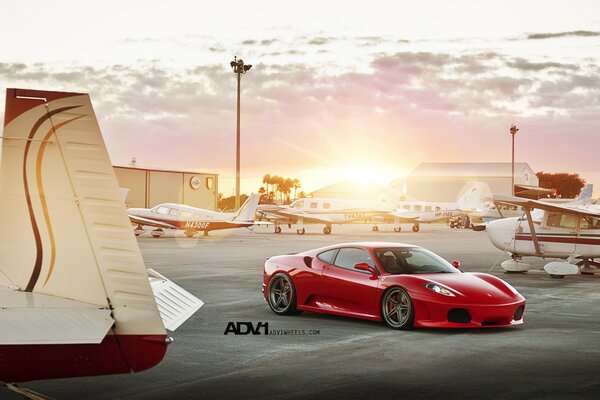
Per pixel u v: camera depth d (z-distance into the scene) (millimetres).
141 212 43031
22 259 4316
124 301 4398
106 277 4359
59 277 4336
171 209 42750
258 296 14609
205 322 11227
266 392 6840
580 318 11977
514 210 57969
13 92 4180
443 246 34812
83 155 4262
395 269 11188
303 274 11867
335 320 11500
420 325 10406
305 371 7773
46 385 6992
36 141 4223
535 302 14227
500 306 10453
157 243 35688
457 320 10320
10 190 4258
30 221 4293
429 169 129500
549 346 9273
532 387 7051
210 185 65562
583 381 7305
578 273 20938
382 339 9781
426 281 10594
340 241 38281
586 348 9125
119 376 7438
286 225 71125
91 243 4332
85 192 4289
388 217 54812
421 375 7590
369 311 11023
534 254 20297
